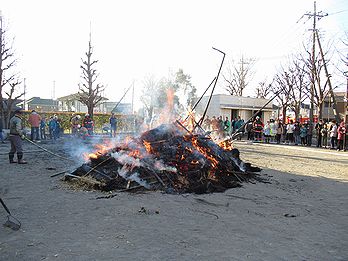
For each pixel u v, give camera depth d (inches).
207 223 210.1
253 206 258.5
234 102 1518.2
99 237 177.9
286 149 823.7
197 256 156.8
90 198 261.1
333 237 195.5
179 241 175.8
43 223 199.8
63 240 172.4
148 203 250.7
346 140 826.8
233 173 356.2
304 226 214.5
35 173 366.9
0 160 469.7
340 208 266.8
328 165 540.1
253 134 1075.9
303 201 285.0
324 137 895.7
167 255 156.6
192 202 261.1
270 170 455.8
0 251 156.9
